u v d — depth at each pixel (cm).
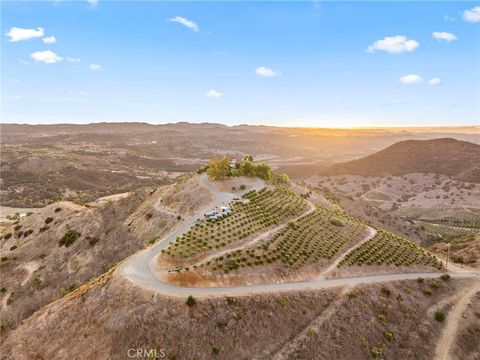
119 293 6919
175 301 6488
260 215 10588
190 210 11675
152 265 7888
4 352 7038
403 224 19200
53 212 15712
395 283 8425
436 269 9675
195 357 5834
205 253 8175
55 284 11000
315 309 7081
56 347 6675
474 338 7506
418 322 7625
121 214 13838
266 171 15175
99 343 6250
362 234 10812
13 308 10362
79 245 12544
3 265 13000
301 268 8231
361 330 6944
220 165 14388
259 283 7450
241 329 6272
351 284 7969
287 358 6072
